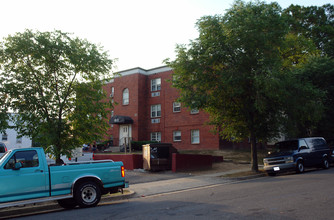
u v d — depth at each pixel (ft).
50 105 34.96
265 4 53.36
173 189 39.96
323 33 96.12
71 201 30.73
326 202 24.00
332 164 67.10
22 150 27.09
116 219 21.72
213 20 52.03
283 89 50.08
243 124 59.06
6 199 25.30
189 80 55.72
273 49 52.03
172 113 108.68
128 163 63.82
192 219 20.45
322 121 68.54
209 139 98.22
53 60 36.24
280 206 23.34
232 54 52.65
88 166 29.30
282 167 52.08
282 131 58.80
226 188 37.52
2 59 35.01
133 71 116.47
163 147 62.90
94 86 38.42
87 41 39.01
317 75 66.18
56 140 34.86
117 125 119.03
